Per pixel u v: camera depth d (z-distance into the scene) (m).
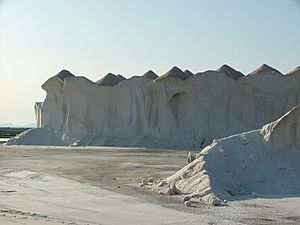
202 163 19.50
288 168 19.78
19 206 14.89
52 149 49.22
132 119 58.00
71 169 27.98
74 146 56.88
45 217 12.87
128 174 25.38
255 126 53.38
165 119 55.50
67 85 61.56
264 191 18.89
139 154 41.31
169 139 54.44
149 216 13.40
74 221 12.34
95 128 60.09
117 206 15.16
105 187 20.02
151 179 22.44
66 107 63.25
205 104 54.72
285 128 20.67
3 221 11.92
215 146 20.81
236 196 17.84
